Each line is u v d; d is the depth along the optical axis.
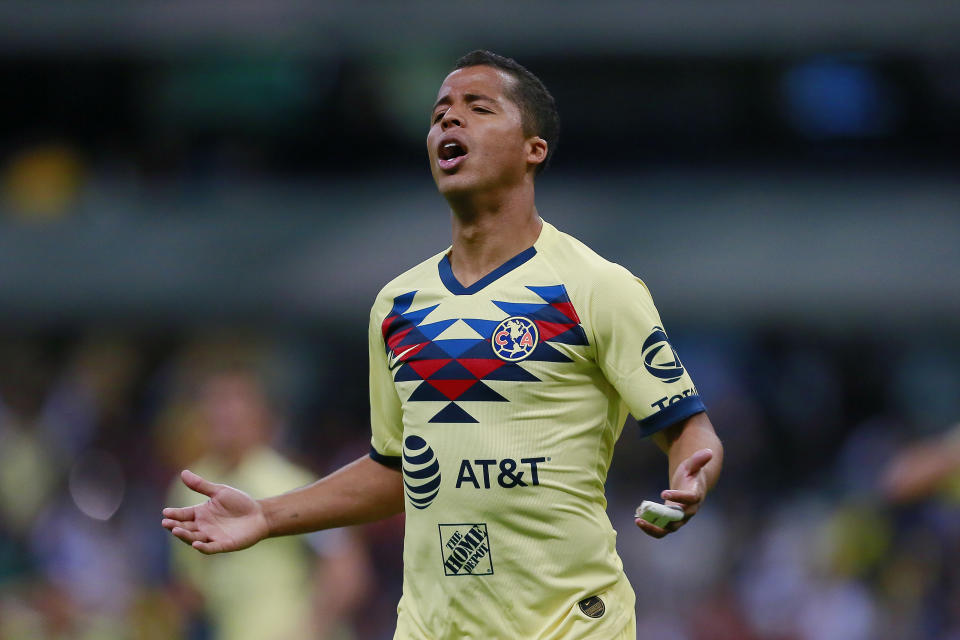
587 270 12.01
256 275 45.91
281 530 12.88
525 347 11.80
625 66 51.25
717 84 51.38
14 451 36.03
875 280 43.16
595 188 50.56
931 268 43.62
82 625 29.86
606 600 11.88
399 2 49.88
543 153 12.59
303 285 45.34
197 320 45.50
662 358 11.87
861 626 30.70
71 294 46.06
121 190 51.38
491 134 12.27
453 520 11.80
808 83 50.94
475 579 11.75
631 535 34.84
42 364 44.56
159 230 49.00
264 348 44.53
